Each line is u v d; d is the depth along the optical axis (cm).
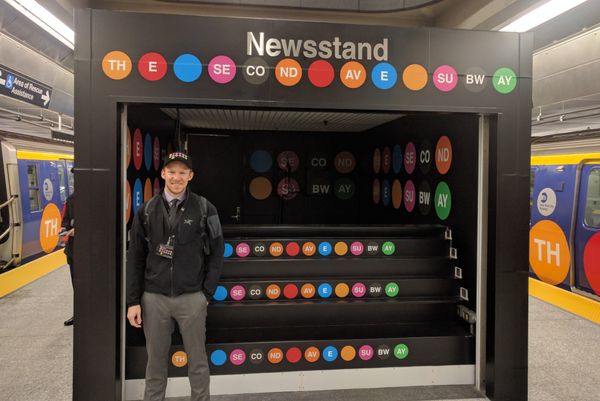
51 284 658
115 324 275
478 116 306
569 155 548
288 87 275
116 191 271
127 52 265
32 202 695
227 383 304
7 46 449
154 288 259
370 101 281
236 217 577
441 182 367
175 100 269
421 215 405
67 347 406
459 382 321
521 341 301
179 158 259
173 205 263
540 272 600
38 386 328
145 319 262
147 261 262
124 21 263
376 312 334
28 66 499
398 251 337
